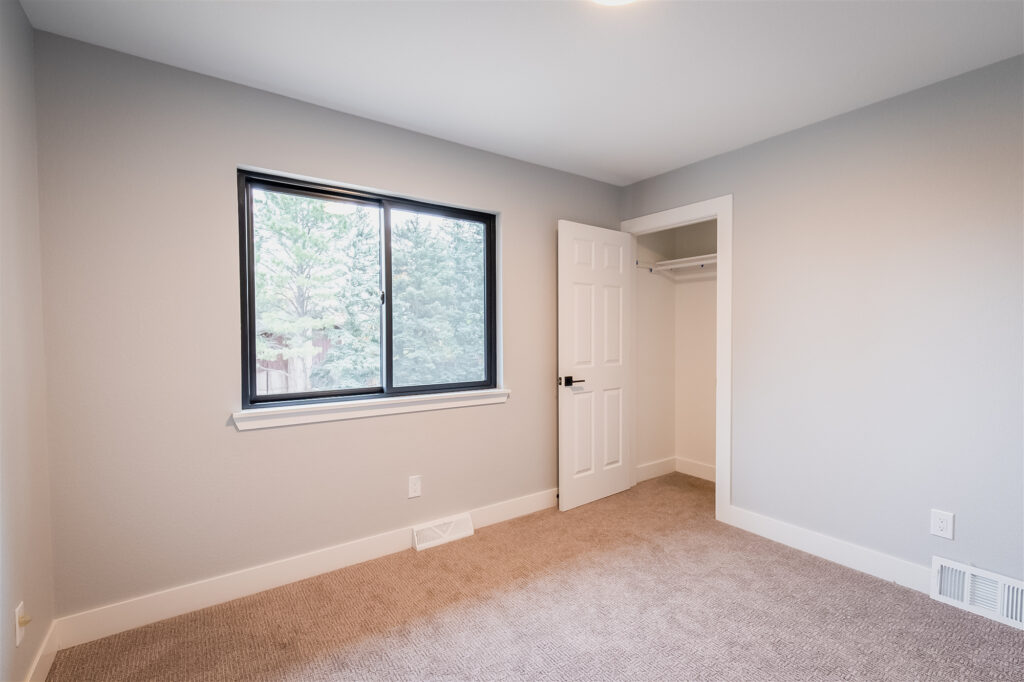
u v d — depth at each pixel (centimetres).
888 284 221
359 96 219
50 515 170
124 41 176
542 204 313
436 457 268
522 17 162
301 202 234
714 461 380
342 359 246
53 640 167
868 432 228
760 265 271
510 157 296
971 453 198
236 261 207
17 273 146
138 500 187
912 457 214
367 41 176
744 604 202
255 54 185
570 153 291
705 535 273
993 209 191
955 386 202
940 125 204
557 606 201
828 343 242
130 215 184
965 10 157
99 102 178
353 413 237
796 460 256
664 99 222
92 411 178
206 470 201
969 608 197
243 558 210
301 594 211
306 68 195
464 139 269
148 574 189
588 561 242
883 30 168
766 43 177
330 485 232
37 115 167
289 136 219
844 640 178
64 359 172
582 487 323
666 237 404
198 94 198
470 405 281
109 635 181
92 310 177
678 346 407
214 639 180
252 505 212
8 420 135
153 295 189
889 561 221
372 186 243
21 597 143
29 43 161
